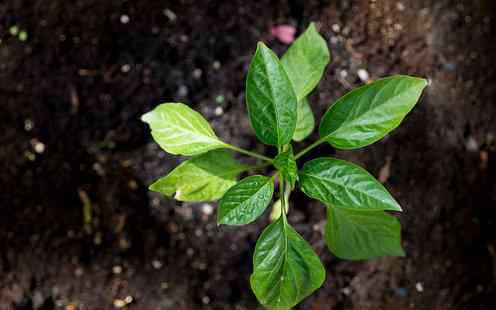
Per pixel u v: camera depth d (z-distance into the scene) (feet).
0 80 2.54
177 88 2.56
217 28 2.59
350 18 2.60
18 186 2.51
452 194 2.53
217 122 2.53
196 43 2.58
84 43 2.57
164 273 2.49
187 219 2.52
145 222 2.52
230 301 2.48
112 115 2.54
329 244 1.90
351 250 1.89
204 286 2.49
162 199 2.52
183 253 2.51
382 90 1.61
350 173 1.60
